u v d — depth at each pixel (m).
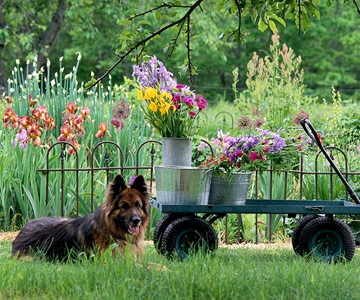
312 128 9.23
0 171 12.02
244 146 8.94
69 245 8.82
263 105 16.45
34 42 34.91
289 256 9.43
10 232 11.89
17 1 34.09
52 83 14.27
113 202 8.58
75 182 12.29
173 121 9.02
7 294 6.94
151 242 11.27
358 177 12.84
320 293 6.75
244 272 7.37
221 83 50.25
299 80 17.34
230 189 8.93
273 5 8.74
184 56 44.38
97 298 6.39
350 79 45.16
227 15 9.27
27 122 12.05
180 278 7.01
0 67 33.53
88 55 44.59
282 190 12.27
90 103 14.52
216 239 8.85
